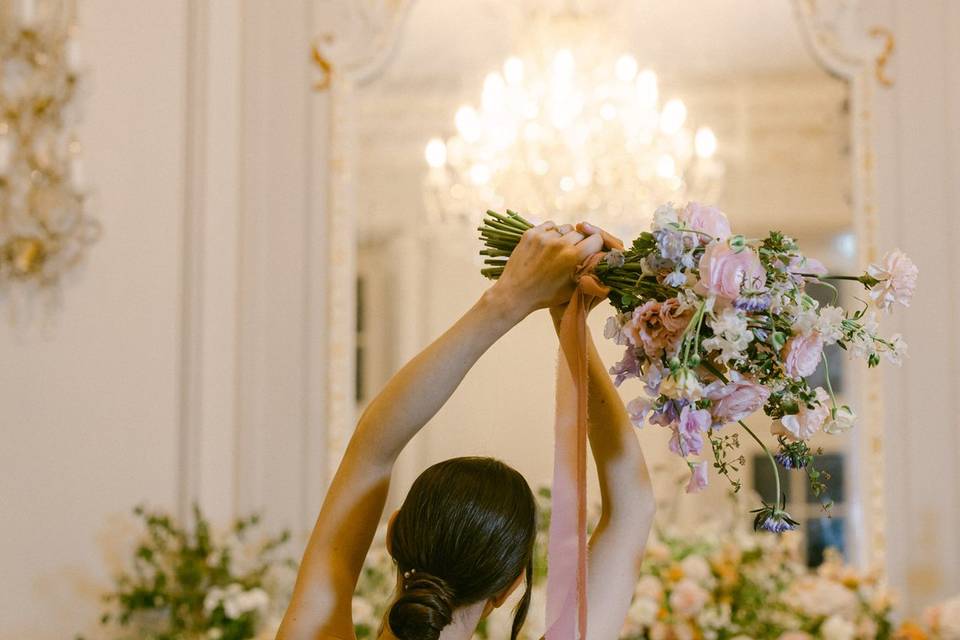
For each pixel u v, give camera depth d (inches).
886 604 119.7
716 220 48.4
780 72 140.9
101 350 130.6
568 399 48.8
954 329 136.8
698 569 117.3
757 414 133.0
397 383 49.4
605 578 51.2
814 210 139.2
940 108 140.0
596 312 133.3
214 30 139.3
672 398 46.4
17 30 128.4
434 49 142.9
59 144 129.6
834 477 136.2
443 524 47.1
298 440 139.3
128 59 134.6
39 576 125.0
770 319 46.9
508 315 48.9
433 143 141.4
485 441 133.3
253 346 140.2
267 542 137.2
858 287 137.9
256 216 141.8
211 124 138.3
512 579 47.9
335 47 143.3
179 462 133.7
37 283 127.6
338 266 140.4
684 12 141.5
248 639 118.0
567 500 48.1
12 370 125.6
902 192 139.3
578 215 137.9
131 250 133.1
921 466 135.9
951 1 140.9
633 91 140.3
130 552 129.9
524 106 140.5
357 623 114.7
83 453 128.6
